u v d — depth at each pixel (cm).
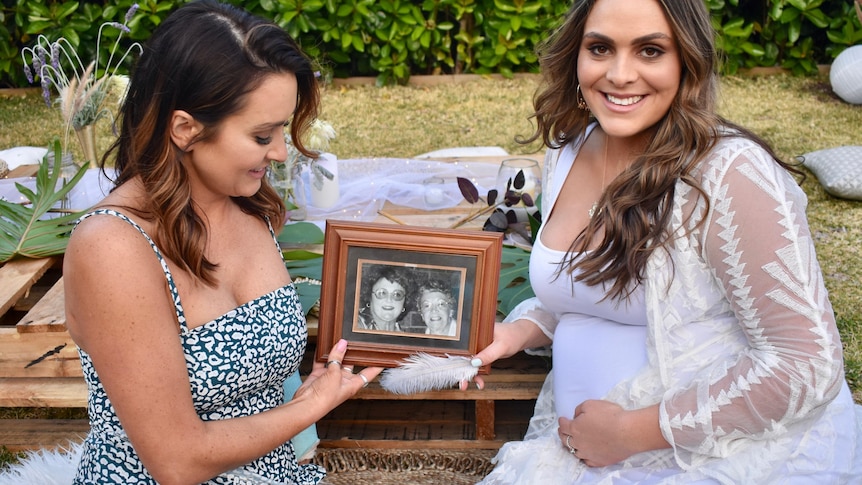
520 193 284
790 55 650
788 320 154
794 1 610
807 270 153
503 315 244
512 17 632
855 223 400
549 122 198
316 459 230
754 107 586
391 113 598
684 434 164
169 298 149
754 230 153
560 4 635
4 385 222
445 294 191
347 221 191
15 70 638
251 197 174
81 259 140
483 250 188
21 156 414
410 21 625
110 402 151
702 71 162
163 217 146
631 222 166
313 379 188
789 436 167
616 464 176
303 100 160
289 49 145
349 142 539
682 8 157
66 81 302
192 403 151
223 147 146
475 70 673
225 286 162
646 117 167
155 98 141
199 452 149
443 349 192
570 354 191
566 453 184
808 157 455
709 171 158
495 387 228
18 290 238
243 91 140
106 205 147
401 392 190
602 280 173
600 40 165
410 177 337
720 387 162
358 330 191
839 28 632
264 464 171
